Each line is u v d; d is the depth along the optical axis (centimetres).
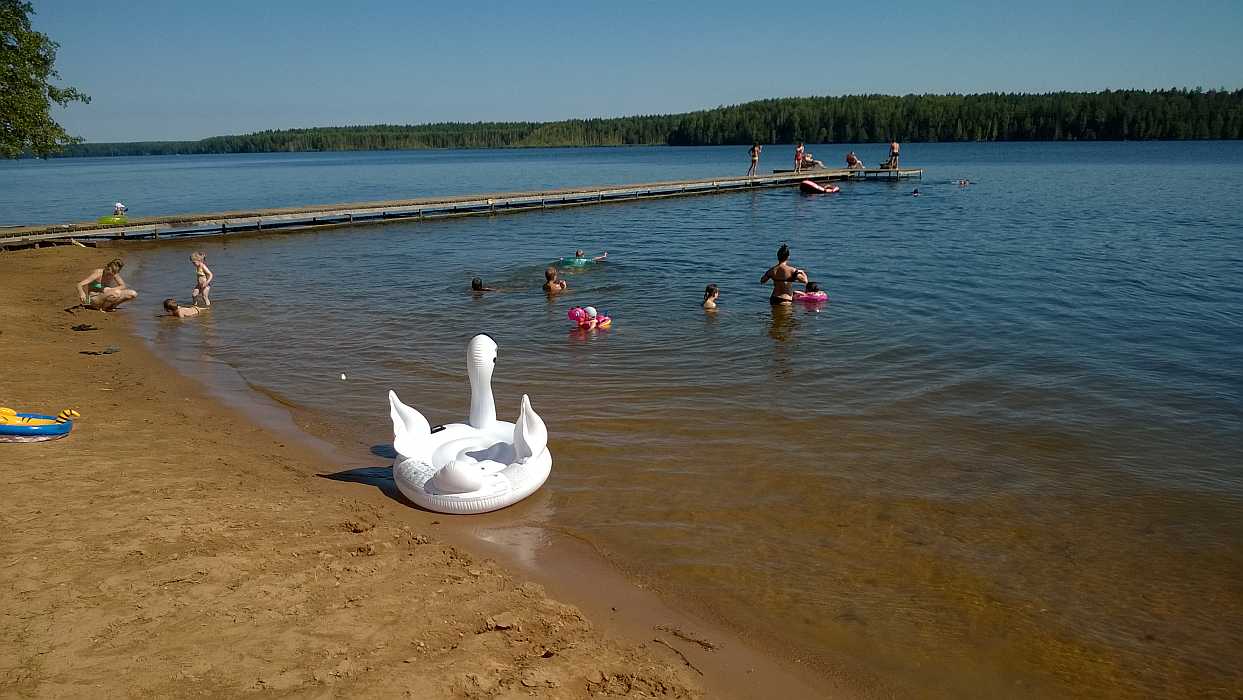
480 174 8594
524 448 740
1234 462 811
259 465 793
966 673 496
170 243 2789
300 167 12438
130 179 9106
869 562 622
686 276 1955
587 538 661
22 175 11062
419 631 491
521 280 1942
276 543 600
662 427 916
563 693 440
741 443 865
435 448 764
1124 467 800
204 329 1476
